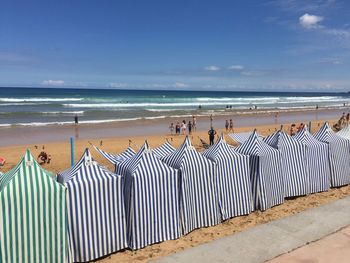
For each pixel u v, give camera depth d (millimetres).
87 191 6801
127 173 7609
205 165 8328
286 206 9844
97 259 6984
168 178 7672
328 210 8812
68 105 61062
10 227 5887
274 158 9719
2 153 19750
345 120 33875
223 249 6801
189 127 29969
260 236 7348
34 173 6203
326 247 6902
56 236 6207
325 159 11133
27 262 6027
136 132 31234
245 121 42844
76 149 21141
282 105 77438
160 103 72375
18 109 52062
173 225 7781
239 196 9031
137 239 7348
